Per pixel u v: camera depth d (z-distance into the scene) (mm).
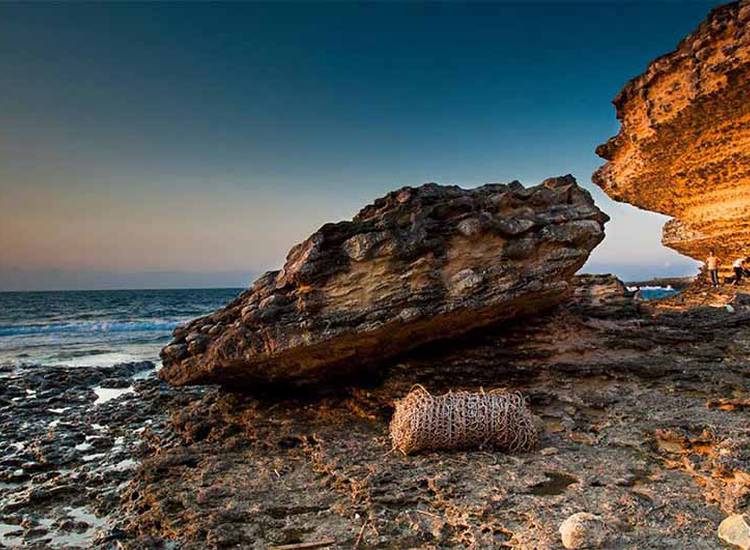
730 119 14375
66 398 16172
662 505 6160
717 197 17078
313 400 11477
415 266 10023
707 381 9852
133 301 86562
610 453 7992
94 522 7293
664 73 15258
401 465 7945
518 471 7449
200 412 11758
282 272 10984
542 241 10820
